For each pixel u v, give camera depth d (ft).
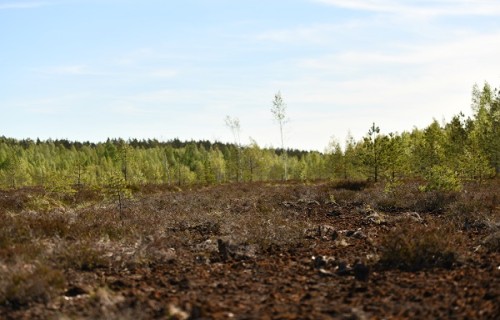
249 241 33.27
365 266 24.48
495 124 137.08
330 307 18.53
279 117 167.63
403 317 17.08
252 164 214.90
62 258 27.50
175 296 20.48
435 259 26.12
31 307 19.70
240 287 22.21
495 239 30.27
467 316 16.79
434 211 51.72
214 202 65.36
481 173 83.87
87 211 51.42
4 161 273.75
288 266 26.96
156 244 31.81
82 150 442.91
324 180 156.15
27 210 55.42
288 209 58.90
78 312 18.58
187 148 381.40
